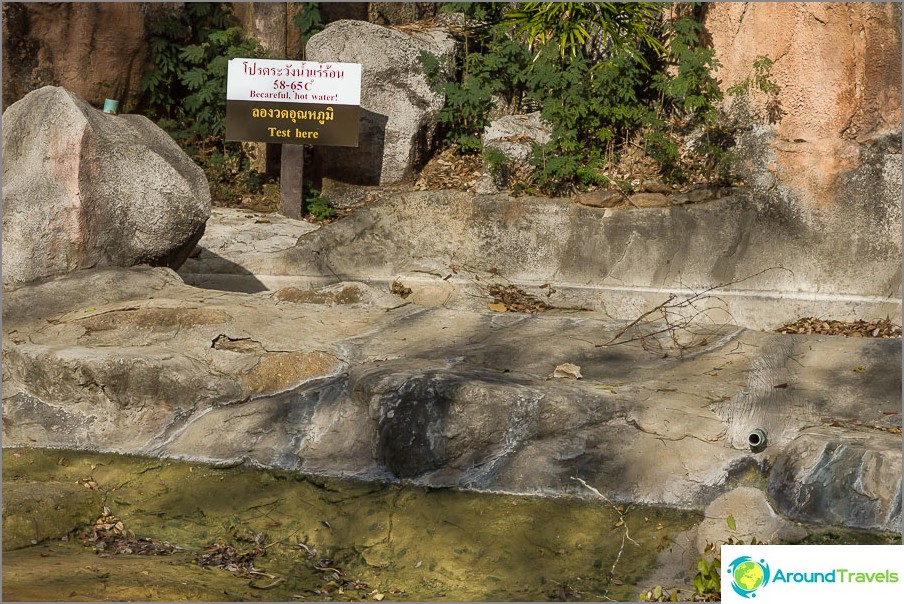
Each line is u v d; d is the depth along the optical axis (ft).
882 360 20.16
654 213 31.73
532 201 32.83
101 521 17.92
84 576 14.98
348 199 38.52
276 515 17.90
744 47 32.71
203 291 24.03
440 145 39.32
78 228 23.77
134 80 39.75
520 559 16.38
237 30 39.91
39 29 37.52
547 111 34.55
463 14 41.50
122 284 23.65
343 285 24.86
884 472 16.01
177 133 40.09
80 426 20.08
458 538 16.81
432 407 18.08
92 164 23.82
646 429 17.90
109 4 38.45
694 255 31.30
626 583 15.90
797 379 19.54
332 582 16.14
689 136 34.22
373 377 18.86
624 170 34.37
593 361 20.52
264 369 20.06
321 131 35.53
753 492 16.96
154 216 24.53
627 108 34.58
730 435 17.76
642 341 21.58
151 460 19.30
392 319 22.99
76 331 21.72
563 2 35.94
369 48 37.96
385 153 38.22
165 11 40.01
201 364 20.33
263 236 34.24
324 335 21.68
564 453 17.79
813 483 16.39
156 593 14.53
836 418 18.21
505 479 17.62
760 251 30.94
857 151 30.09
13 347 20.86
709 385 19.17
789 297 30.60
